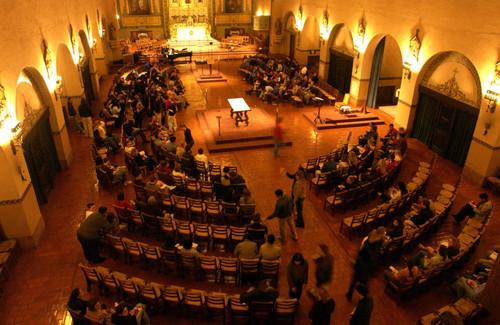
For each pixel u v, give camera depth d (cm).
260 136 1741
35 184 1212
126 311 696
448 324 673
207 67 3147
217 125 1886
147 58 3325
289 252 1022
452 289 871
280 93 2334
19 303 864
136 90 2245
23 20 1114
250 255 852
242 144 1689
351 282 839
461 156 1541
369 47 2070
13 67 1021
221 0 3988
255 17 3541
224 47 3778
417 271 817
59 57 1728
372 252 932
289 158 1596
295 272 754
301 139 1797
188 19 3956
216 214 1111
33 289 904
